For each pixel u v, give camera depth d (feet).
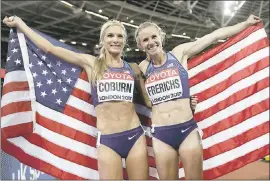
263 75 12.85
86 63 11.49
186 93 11.36
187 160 11.25
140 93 12.05
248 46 13.01
